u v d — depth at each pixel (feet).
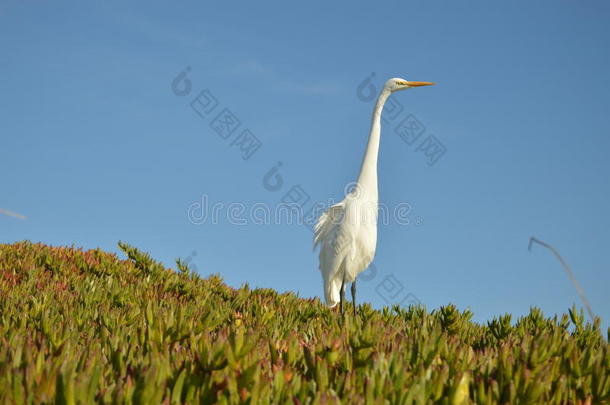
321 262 51.08
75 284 50.37
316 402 13.57
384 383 15.34
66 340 21.40
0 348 18.94
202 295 55.83
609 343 26.66
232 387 14.43
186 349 21.43
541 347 18.94
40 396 13.43
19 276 53.42
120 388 13.41
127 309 33.09
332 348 18.21
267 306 46.19
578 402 16.70
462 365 19.20
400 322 41.22
